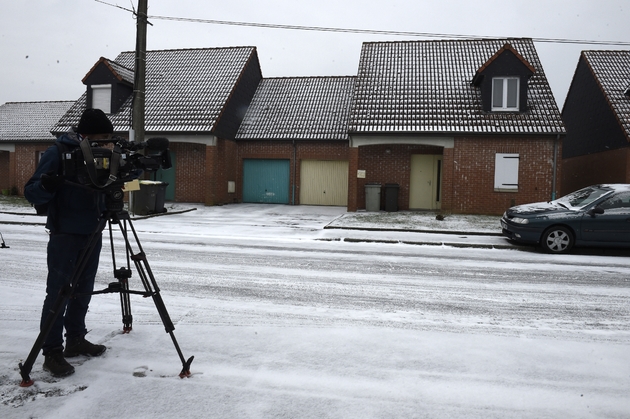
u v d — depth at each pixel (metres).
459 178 18.88
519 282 7.33
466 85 20.42
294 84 26.19
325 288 6.57
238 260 8.60
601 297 6.43
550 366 3.92
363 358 3.97
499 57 18.94
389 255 9.72
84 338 3.96
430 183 20.72
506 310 5.66
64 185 3.41
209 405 3.08
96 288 6.15
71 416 2.90
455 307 5.74
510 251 10.88
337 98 24.81
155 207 16.98
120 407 3.02
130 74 24.22
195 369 3.63
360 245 11.19
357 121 19.38
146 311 5.12
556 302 6.10
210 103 22.20
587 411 3.17
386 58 22.27
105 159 3.28
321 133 22.97
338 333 4.61
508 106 19.22
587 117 22.44
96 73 22.80
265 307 5.48
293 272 7.65
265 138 23.23
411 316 5.30
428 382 3.55
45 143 26.12
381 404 3.18
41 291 5.86
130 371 3.56
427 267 8.45
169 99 22.83
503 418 3.05
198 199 23.03
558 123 18.39
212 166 21.22
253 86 25.86
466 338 4.58
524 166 18.53
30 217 15.34
